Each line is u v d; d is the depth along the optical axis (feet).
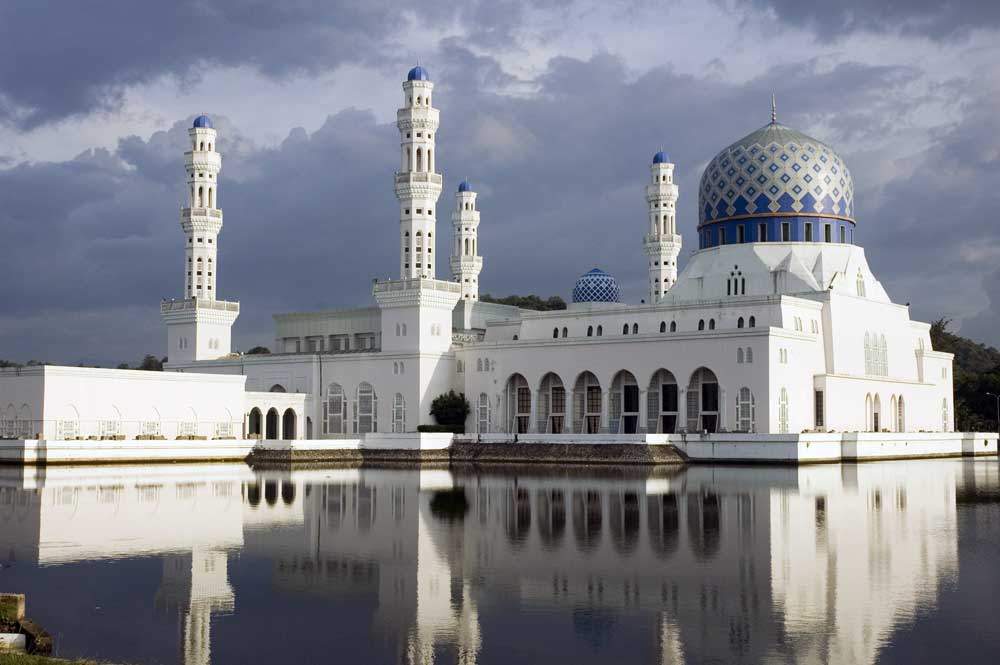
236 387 451.12
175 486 280.10
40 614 122.72
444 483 296.71
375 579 140.67
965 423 615.98
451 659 104.37
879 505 224.33
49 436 386.73
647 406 415.44
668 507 222.28
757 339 386.11
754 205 462.19
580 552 160.56
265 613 122.52
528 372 448.24
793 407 400.47
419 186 474.08
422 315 469.16
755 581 137.18
